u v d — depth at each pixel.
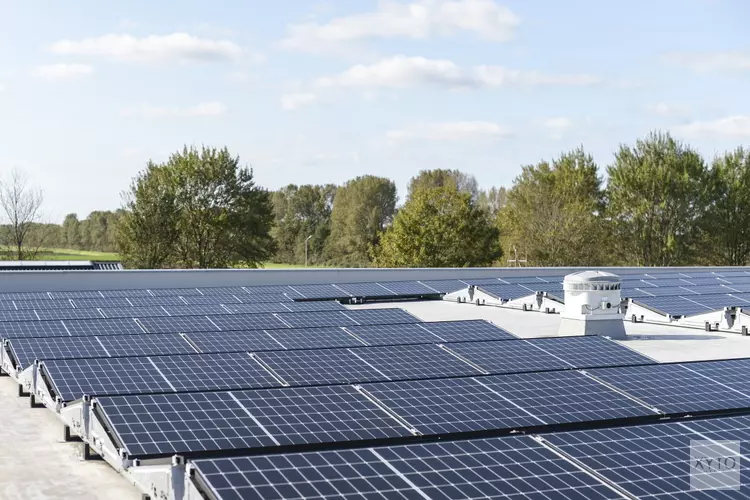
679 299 39.47
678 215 98.44
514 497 12.20
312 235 152.62
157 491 14.01
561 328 33.41
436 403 17.73
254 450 15.23
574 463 13.62
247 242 98.62
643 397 18.81
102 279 42.72
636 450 14.30
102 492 17.08
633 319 37.75
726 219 98.81
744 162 99.56
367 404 17.61
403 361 22.62
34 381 21.80
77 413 18.17
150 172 95.94
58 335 27.66
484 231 96.44
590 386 19.39
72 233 166.88
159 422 16.14
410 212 96.69
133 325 29.48
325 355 22.95
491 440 14.50
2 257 101.19
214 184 96.25
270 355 22.80
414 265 94.38
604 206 105.75
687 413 18.16
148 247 90.69
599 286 32.56
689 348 31.33
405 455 13.58
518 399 18.22
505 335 28.50
